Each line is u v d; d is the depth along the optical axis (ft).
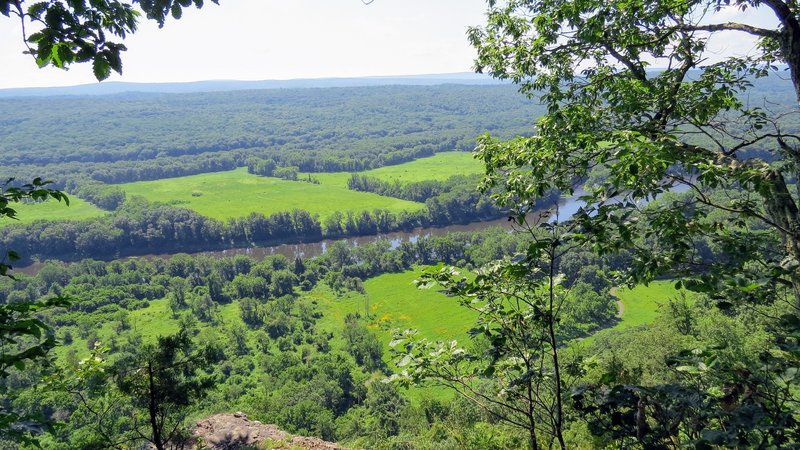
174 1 14.74
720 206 17.13
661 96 25.88
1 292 296.92
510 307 17.21
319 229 450.30
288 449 37.17
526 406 17.98
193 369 25.14
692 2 23.32
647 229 16.80
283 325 272.72
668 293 205.57
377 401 171.42
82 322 268.62
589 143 21.08
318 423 150.30
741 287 13.43
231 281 343.46
